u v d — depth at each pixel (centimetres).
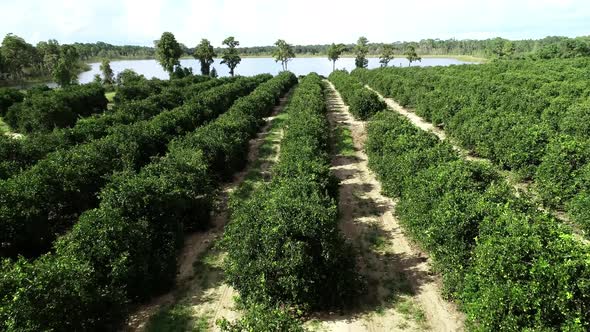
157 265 1382
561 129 2572
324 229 1232
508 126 2425
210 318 1276
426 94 4169
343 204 2128
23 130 4078
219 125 2766
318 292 1250
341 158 2956
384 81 6044
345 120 4322
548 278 927
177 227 1582
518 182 2203
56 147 2583
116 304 1182
